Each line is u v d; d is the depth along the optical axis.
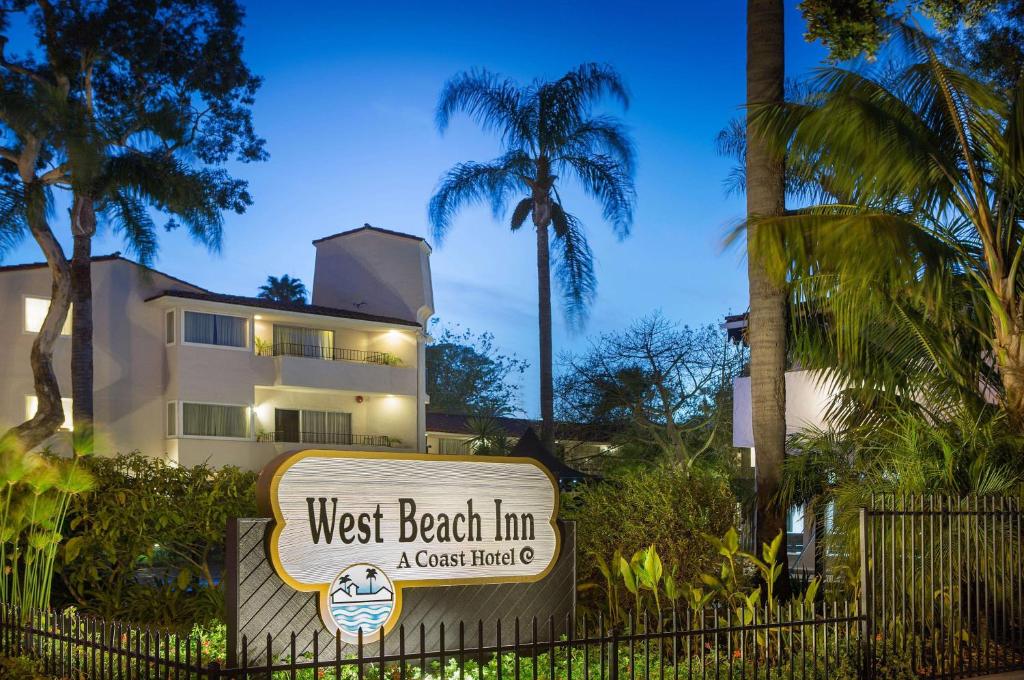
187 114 34.88
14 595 10.30
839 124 12.16
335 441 42.34
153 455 36.53
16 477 10.23
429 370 72.38
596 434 42.47
